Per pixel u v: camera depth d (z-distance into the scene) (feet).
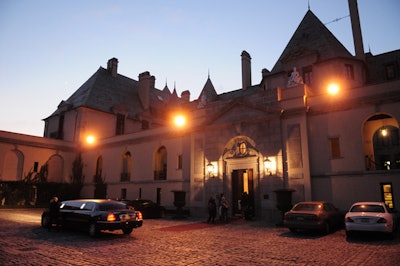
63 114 119.14
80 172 109.29
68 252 30.53
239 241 37.65
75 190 106.42
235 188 68.33
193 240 38.42
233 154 68.90
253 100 68.18
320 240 37.83
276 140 62.44
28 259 27.27
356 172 54.29
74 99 122.72
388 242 35.73
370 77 81.61
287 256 28.91
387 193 51.57
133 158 94.17
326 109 59.31
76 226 42.50
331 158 57.36
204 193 71.92
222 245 34.86
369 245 34.09
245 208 61.67
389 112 53.06
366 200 52.65
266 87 88.48
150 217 67.77
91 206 42.24
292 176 59.36
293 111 61.41
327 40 82.53
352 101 56.85
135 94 138.62
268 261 26.94
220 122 72.49
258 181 63.93
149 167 88.63
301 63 82.33
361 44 78.79
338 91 58.95
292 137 60.90
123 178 96.89
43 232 44.37
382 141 79.77
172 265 25.61
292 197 58.49
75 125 112.47
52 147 105.81
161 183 83.82
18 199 94.63
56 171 107.45
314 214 41.78
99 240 37.86
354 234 42.34
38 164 102.27
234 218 64.49
